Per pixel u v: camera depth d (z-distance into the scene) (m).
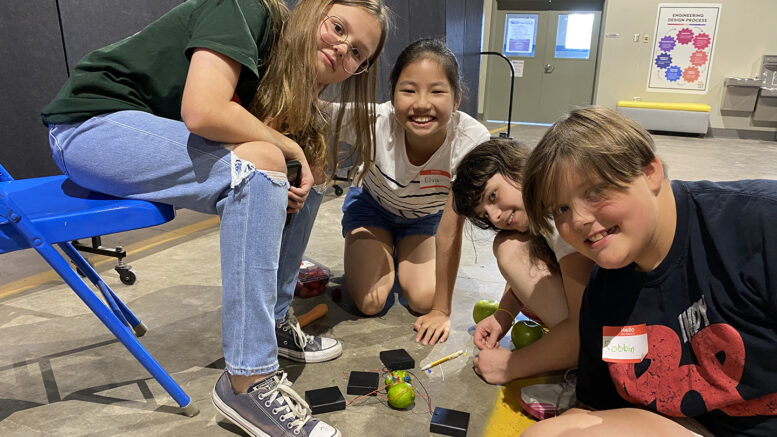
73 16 2.60
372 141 1.80
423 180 1.89
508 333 1.84
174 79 1.24
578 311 1.41
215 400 1.28
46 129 2.60
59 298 2.07
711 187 0.95
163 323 1.86
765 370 0.90
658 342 1.01
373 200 2.15
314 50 1.24
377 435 1.30
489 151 1.52
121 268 2.17
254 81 1.27
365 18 1.25
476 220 1.65
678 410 1.01
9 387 1.47
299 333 1.60
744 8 8.18
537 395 1.41
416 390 1.50
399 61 1.66
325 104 1.67
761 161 6.19
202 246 2.72
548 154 0.92
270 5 1.27
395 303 2.10
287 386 1.26
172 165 1.17
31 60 2.48
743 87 8.20
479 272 2.47
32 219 1.09
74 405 1.39
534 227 1.07
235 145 1.14
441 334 1.81
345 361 1.65
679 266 0.96
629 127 0.89
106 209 1.17
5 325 1.84
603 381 1.17
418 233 2.11
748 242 0.88
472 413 1.40
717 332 0.93
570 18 9.17
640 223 0.89
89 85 1.21
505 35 9.62
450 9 6.18
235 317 1.18
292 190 1.25
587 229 0.91
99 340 1.74
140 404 1.40
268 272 1.18
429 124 1.66
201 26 1.12
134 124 1.18
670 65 8.75
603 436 0.98
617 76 9.09
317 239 2.94
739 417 0.98
